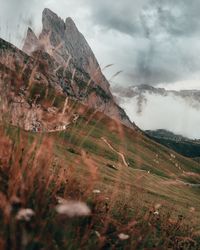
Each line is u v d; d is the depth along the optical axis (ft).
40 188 19.47
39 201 19.15
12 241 15.92
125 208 27.48
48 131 19.31
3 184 19.40
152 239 24.66
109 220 22.40
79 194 21.40
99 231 22.27
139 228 24.41
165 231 27.55
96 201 23.85
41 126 19.29
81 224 21.58
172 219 36.01
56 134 19.07
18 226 16.75
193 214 53.31
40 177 20.08
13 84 19.07
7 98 19.15
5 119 19.90
